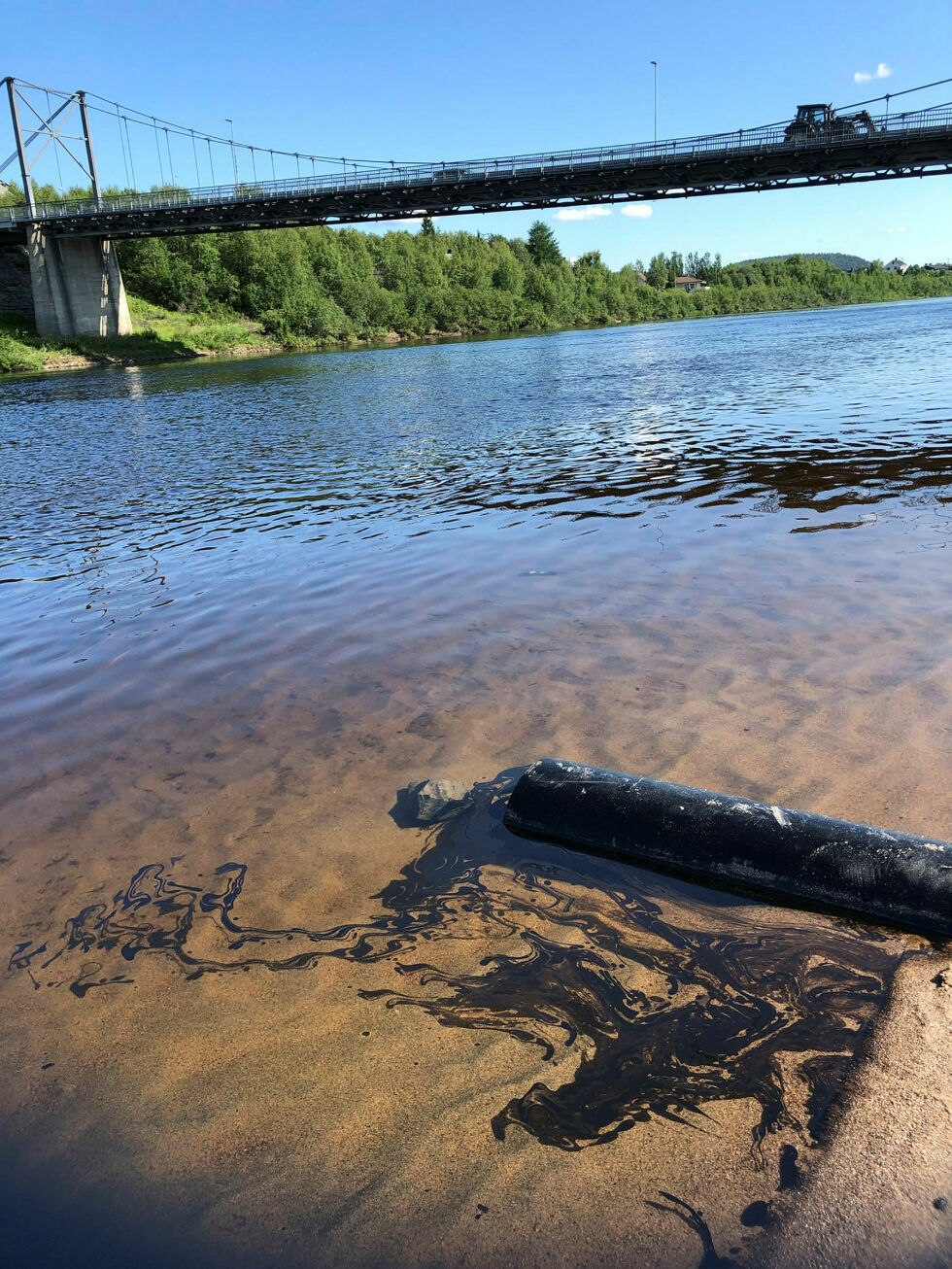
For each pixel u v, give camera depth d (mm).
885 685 4633
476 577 7469
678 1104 2299
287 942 3090
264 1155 2234
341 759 4402
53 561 9289
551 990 2758
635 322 139000
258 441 18422
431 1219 2025
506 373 34156
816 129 41875
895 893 2941
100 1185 2191
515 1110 2312
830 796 3619
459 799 3889
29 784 4418
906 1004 2561
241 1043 2635
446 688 5168
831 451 12156
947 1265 1838
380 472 13445
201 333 76688
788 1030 2516
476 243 164500
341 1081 2453
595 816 3514
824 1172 2062
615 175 48500
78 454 18516
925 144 40688
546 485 11359
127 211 61281
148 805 4121
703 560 7449
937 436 12688
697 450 13094
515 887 3303
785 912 3061
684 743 4203
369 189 53906
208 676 5703
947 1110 2186
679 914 3096
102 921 3287
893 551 7227
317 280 95375
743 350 39469
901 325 56719
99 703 5402
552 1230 1977
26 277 76062
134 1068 2568
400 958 2963
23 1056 2654
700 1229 1954
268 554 8898
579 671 5234
